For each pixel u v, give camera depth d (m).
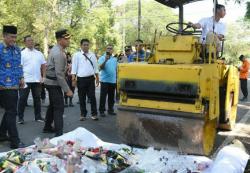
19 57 7.27
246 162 5.27
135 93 6.79
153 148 6.40
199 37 7.23
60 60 7.60
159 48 7.14
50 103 8.42
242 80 15.73
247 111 12.34
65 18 41.25
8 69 7.08
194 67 6.18
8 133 7.41
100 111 10.73
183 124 6.41
